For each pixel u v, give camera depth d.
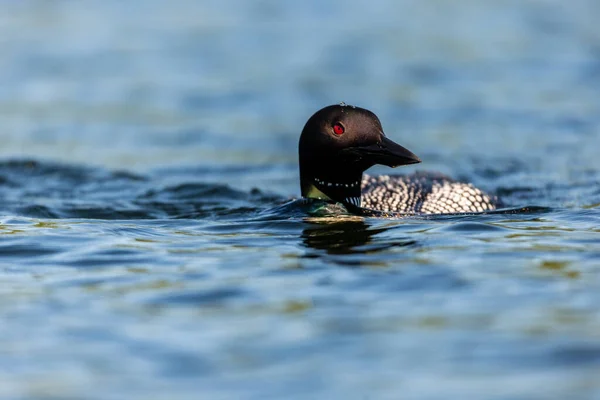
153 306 7.37
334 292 7.60
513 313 7.01
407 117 19.06
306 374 6.05
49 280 8.13
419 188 11.82
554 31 25.89
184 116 19.48
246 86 21.39
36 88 21.33
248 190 13.82
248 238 9.61
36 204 12.38
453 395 5.71
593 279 7.82
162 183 14.45
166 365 6.24
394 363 6.18
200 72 22.50
